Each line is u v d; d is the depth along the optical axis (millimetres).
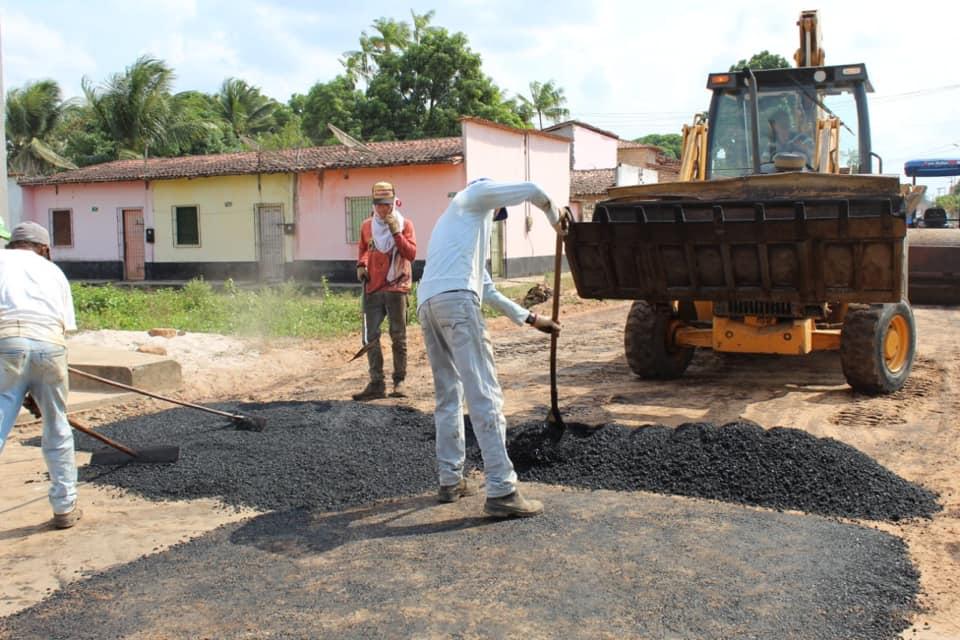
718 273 6789
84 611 3533
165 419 6891
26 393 4684
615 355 10297
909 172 22578
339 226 25766
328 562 3949
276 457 5707
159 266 28516
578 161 42156
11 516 4914
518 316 4977
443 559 3918
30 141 36406
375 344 7750
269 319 13758
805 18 9227
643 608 3363
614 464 5230
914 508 4539
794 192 6477
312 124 40031
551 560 3861
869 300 6340
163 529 4621
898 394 7438
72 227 29812
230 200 27172
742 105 8477
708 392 7730
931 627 3217
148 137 33781
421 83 38625
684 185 6863
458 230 4605
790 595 3451
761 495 4746
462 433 4855
